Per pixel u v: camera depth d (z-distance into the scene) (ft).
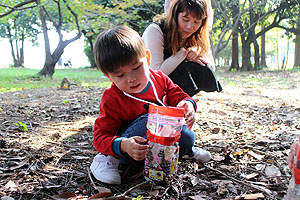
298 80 32.42
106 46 5.25
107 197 5.37
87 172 6.64
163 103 6.68
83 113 13.25
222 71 64.18
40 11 38.96
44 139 9.09
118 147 5.67
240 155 7.64
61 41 39.58
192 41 9.33
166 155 5.80
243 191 5.71
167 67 8.97
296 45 77.82
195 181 6.08
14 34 97.35
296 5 60.54
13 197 5.54
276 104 16.05
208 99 17.56
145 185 5.92
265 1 43.39
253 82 31.19
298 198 4.15
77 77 38.52
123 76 5.43
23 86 26.40
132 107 6.29
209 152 7.89
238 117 12.47
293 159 4.31
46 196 5.59
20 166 6.85
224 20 56.90
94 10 35.99
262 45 79.41
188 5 8.18
